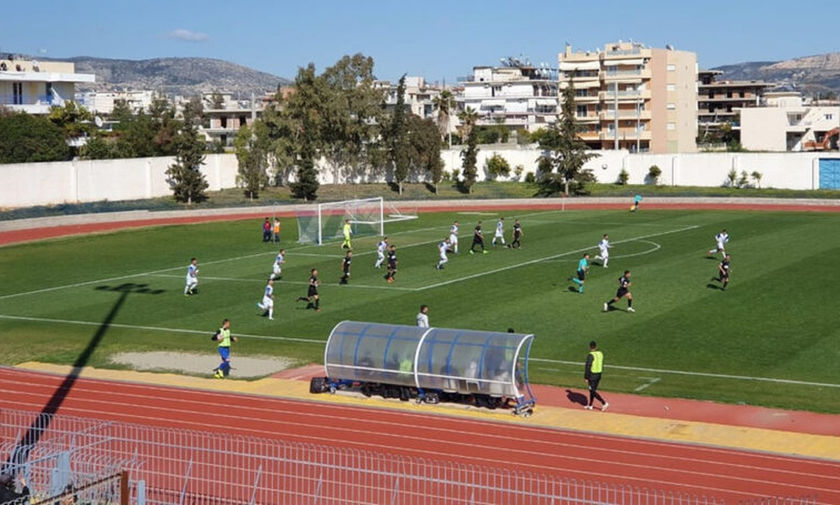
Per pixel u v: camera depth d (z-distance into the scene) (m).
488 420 30.72
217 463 25.61
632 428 29.66
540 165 117.94
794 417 30.61
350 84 119.56
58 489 20.88
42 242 77.31
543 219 91.81
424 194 116.38
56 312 50.47
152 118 132.50
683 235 76.56
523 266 61.84
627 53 147.12
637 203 99.06
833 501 23.05
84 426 29.52
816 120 162.25
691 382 35.00
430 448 27.78
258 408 32.47
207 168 109.06
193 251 72.50
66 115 113.50
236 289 56.00
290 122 113.25
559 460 26.53
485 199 110.00
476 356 31.42
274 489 23.62
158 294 54.91
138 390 35.06
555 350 40.25
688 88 151.88
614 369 37.09
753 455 26.86
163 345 42.72
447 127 161.88
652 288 53.03
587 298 50.75
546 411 31.72
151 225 88.62
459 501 22.95
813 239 71.88
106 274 62.28
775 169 112.00
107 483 20.98
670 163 116.81
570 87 115.81
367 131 120.00
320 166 119.25
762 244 69.81
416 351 32.25
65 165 94.50
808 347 39.53
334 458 26.28
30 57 128.25
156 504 22.23
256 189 109.06
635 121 149.00
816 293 50.50
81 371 38.12
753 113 164.25
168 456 26.25
